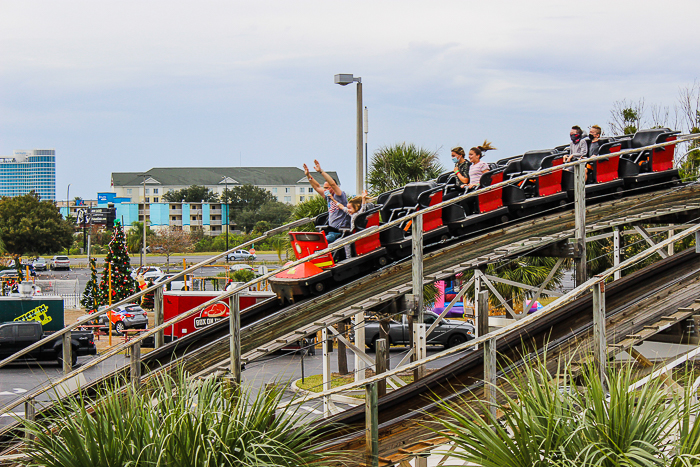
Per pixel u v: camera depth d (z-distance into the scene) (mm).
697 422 5609
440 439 7789
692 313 8805
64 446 6102
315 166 12617
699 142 21750
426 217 12297
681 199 14250
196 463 5738
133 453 5938
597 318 7531
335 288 11469
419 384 8875
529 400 5941
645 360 8984
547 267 21578
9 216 98250
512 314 14148
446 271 11211
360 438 7863
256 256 87500
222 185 145125
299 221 13750
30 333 24891
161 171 147875
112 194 135375
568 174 13648
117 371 9977
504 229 12523
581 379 8102
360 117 17797
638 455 5332
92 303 38125
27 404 8773
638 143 14836
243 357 9703
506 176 14164
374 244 11969
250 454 5840
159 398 6582
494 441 5773
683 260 10961
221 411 6242
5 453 8336
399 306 10625
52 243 97938
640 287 10328
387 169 21906
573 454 5527
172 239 97625
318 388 18500
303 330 10125
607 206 13289
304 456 6492
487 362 7199
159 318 11805
